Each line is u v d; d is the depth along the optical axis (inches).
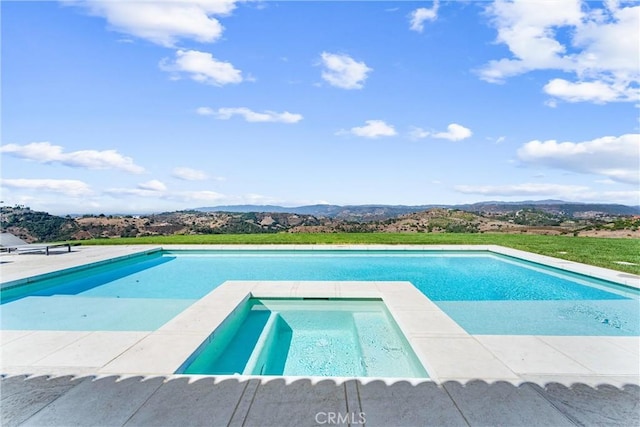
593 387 92.4
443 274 314.8
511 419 77.4
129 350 116.7
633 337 129.2
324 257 391.9
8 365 105.7
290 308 196.9
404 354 141.9
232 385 92.4
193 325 141.3
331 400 84.7
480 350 117.3
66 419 77.8
